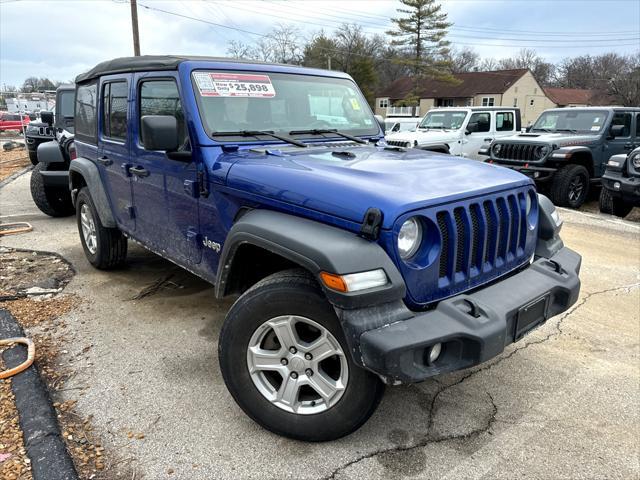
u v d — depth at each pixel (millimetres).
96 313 3930
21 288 4398
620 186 7781
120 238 4672
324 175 2438
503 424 2676
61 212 7211
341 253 2068
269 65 3551
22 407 2646
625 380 3131
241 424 2619
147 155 3500
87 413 2680
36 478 2164
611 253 5992
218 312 3977
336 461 2371
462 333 2109
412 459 2395
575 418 2736
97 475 2244
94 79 4367
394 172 2564
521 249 2838
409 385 3037
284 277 2381
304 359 2369
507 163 9766
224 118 3104
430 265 2238
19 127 31406
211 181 2877
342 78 3979
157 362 3215
